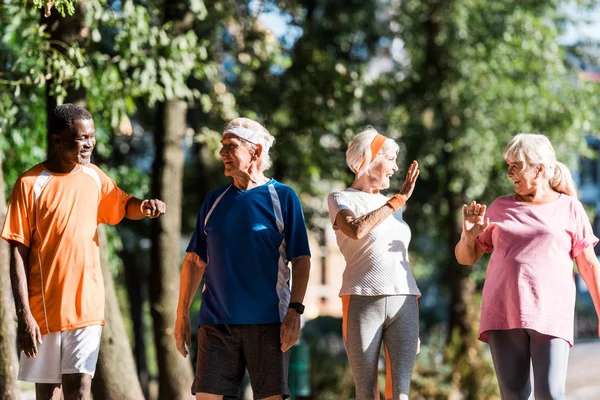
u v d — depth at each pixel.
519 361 6.87
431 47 21.62
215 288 6.64
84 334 6.33
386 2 23.55
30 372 6.31
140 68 12.30
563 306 6.77
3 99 12.62
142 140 24.50
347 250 7.06
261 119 18.27
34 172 6.37
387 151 7.14
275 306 6.61
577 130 21.98
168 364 13.12
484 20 21.23
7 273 8.66
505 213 7.01
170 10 13.40
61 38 10.61
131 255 24.81
